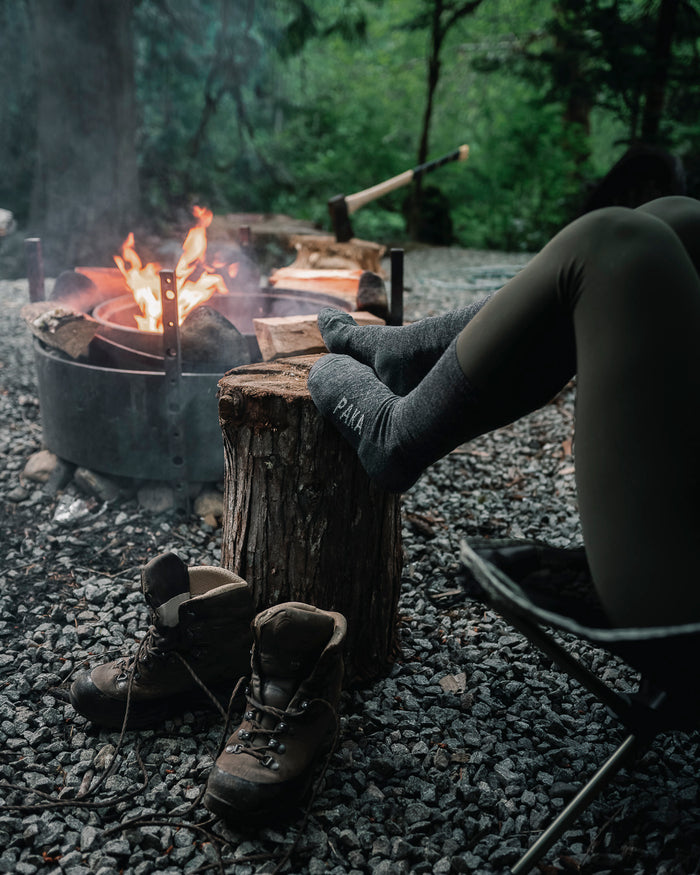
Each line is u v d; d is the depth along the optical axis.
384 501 1.92
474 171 13.20
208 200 10.00
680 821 1.55
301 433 1.79
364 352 1.79
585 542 1.20
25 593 2.41
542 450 3.65
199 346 2.72
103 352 2.99
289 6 9.80
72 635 2.19
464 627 2.29
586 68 8.93
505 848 1.49
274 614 1.58
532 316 1.24
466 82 14.70
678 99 8.43
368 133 13.71
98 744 1.79
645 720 1.42
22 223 9.43
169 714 1.83
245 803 1.51
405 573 2.57
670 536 1.10
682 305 1.11
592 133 13.60
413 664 2.10
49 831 1.54
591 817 1.58
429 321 1.70
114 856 1.49
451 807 1.62
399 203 12.95
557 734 1.84
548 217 11.48
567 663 1.37
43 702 1.92
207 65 10.72
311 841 1.53
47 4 7.61
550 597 1.23
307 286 4.46
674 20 7.73
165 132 10.34
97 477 2.96
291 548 1.87
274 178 10.86
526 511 3.06
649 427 1.10
